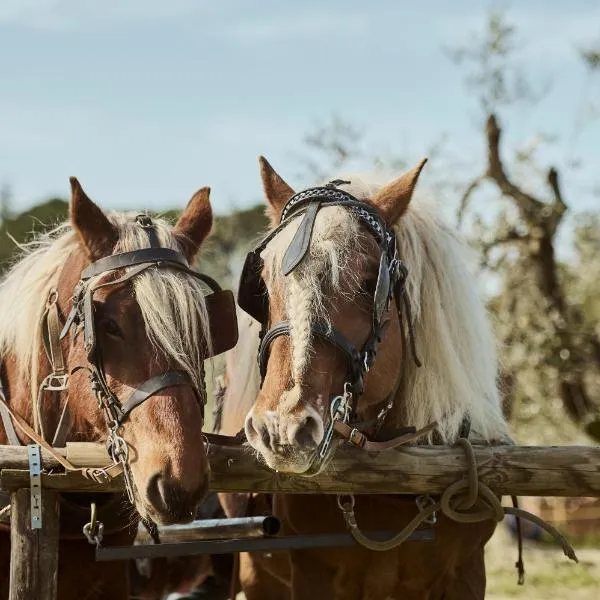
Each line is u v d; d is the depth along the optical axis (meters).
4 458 3.58
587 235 17.31
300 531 4.32
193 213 4.19
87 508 4.10
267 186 4.22
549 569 11.04
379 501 4.18
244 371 4.71
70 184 3.84
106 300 3.65
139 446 3.51
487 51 15.34
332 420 3.47
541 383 14.38
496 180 14.60
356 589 4.24
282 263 3.59
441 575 4.24
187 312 3.61
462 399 4.09
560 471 3.86
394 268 3.81
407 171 4.07
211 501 5.59
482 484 3.84
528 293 14.54
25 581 3.56
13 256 4.77
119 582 4.33
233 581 5.12
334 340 3.50
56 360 3.95
